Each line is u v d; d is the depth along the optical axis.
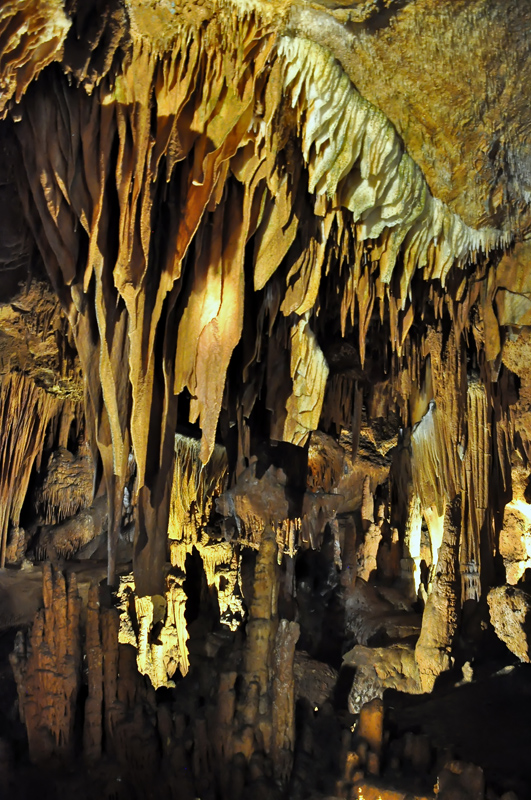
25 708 4.21
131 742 4.14
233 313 4.65
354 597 8.73
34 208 4.54
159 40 3.41
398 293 5.74
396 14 3.32
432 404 7.27
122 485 4.78
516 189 4.38
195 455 8.86
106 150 3.78
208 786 4.04
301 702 4.96
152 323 4.40
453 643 6.35
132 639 6.74
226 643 5.70
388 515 9.31
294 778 4.04
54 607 4.38
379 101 3.78
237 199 4.57
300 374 6.21
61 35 3.01
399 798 3.47
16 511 8.24
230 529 8.46
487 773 3.76
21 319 5.94
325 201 4.29
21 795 3.89
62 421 8.93
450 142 4.03
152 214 4.31
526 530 7.93
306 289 5.14
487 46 3.48
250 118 3.84
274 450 8.09
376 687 6.46
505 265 5.11
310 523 8.55
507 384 6.85
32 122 3.87
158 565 5.40
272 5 3.24
